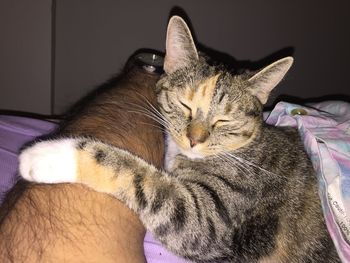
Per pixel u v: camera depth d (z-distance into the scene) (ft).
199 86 0.94
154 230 0.76
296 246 0.90
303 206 0.92
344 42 1.72
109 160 0.73
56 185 0.66
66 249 0.56
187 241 0.77
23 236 0.54
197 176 0.87
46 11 1.62
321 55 1.73
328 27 1.70
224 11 1.65
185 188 0.79
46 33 1.64
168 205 0.75
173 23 0.95
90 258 0.58
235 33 1.67
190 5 1.63
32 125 1.26
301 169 0.95
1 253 0.53
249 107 0.96
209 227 0.79
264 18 1.66
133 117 0.89
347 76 1.76
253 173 0.91
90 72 1.70
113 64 1.69
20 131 1.19
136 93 1.00
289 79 1.74
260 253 0.89
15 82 1.70
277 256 0.90
